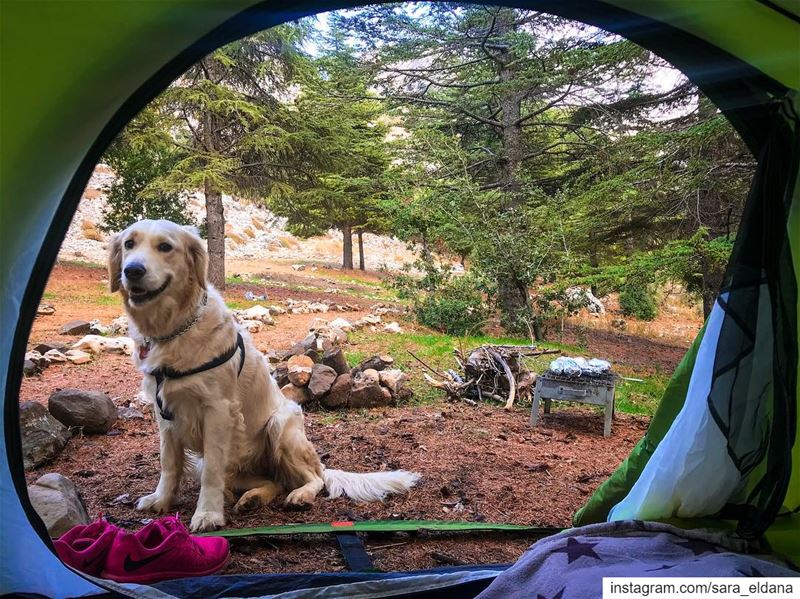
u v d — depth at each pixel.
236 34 2.00
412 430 5.43
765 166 2.26
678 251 9.30
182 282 3.10
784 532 2.46
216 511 3.18
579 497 3.96
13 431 2.06
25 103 1.80
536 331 11.53
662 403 2.70
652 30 2.26
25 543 2.04
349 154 17.16
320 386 6.02
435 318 11.59
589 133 16.14
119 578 2.35
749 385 2.30
